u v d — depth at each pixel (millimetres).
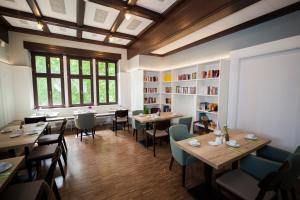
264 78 2764
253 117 2965
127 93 5918
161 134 3338
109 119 5840
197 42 4051
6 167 1420
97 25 3756
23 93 4250
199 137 2299
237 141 2123
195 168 2646
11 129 2826
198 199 1892
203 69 3965
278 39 2547
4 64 3701
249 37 2967
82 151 3377
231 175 1685
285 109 2514
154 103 5547
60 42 4656
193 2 2521
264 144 2053
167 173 2504
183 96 4895
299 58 2326
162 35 3398
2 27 3734
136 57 5188
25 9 3086
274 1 2209
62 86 5031
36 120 3734
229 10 2158
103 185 2203
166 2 2684
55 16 3326
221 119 3365
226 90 3387
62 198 1938
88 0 2527
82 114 3977
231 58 3244
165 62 5551
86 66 5367
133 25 3676
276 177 1193
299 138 2373
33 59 4582
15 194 1380
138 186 2180
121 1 2674
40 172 2553
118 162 2879
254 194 1401
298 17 2318
